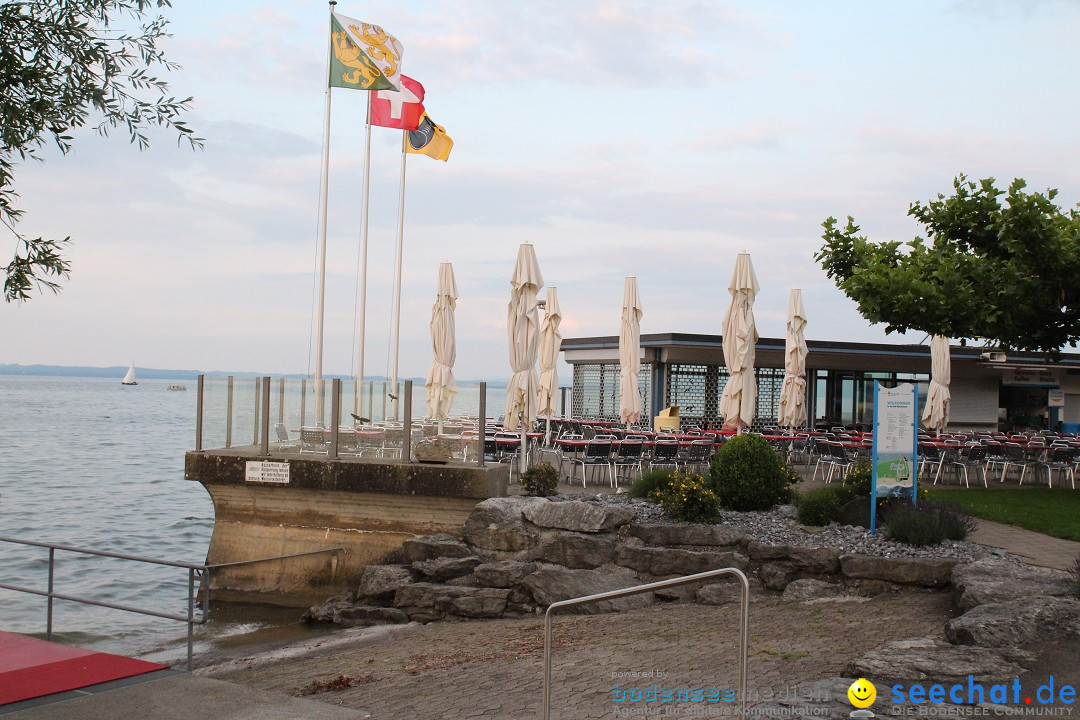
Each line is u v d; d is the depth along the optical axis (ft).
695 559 42.22
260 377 56.80
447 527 52.26
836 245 40.47
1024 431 106.11
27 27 25.93
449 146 83.41
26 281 24.71
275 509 55.62
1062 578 32.40
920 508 41.86
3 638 30.86
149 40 27.50
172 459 155.12
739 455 47.80
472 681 28.55
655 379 98.02
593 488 58.39
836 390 103.96
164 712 24.14
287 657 38.27
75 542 74.23
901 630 29.76
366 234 77.15
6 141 25.52
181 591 57.77
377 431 55.11
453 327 68.85
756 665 26.37
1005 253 36.55
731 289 67.51
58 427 241.76
